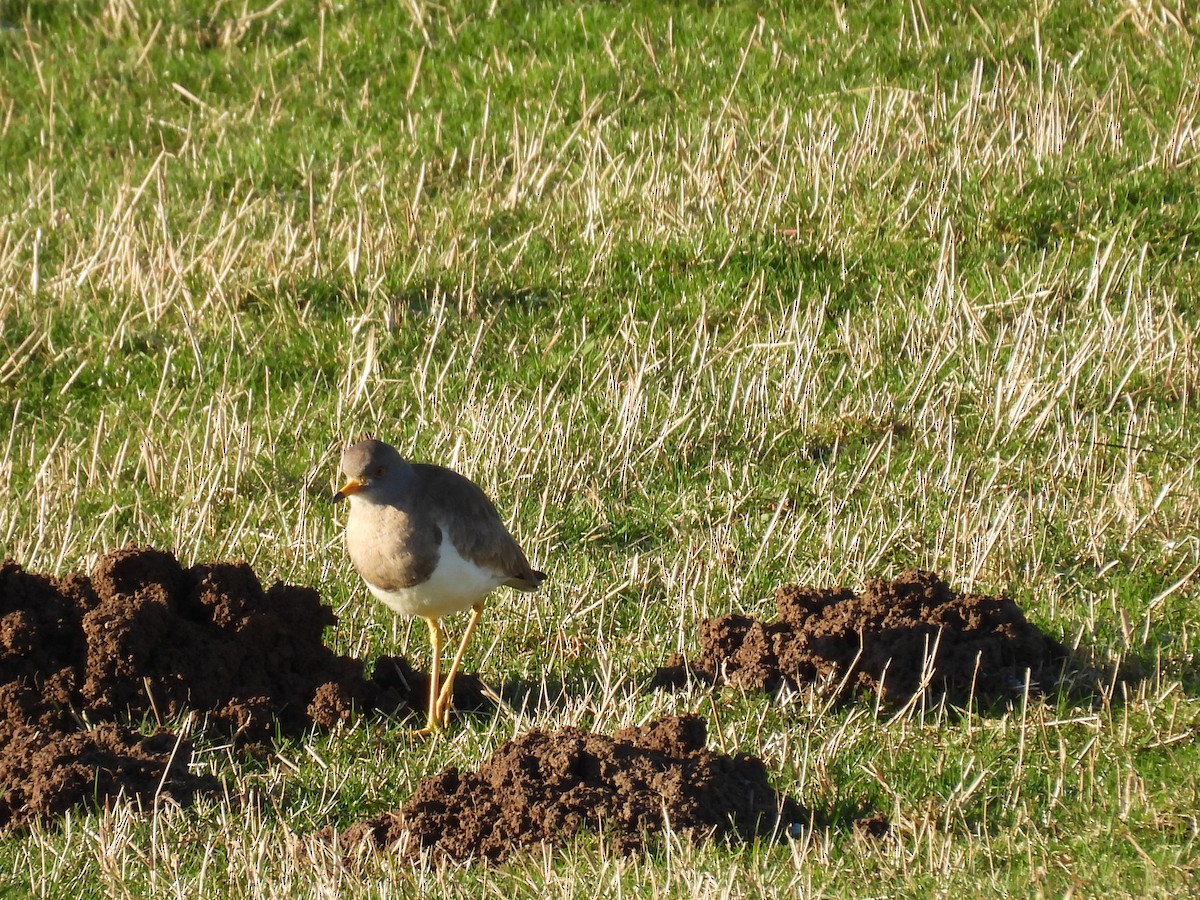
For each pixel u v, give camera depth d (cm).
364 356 1563
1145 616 1085
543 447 1376
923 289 1614
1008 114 1867
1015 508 1245
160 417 1482
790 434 1406
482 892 800
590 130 1986
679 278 1670
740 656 1068
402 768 986
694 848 830
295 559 1240
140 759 943
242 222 1845
